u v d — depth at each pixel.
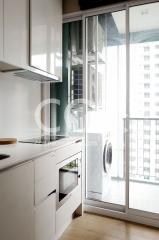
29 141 2.13
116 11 2.48
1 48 1.54
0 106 1.98
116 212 2.44
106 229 2.18
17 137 2.21
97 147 2.76
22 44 1.78
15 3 1.69
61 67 2.53
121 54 3.14
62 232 2.08
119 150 3.54
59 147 1.91
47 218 1.70
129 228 2.21
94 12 2.54
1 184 1.19
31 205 1.48
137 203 2.71
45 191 1.67
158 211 2.46
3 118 2.02
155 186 3.32
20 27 1.75
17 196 1.33
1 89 1.99
